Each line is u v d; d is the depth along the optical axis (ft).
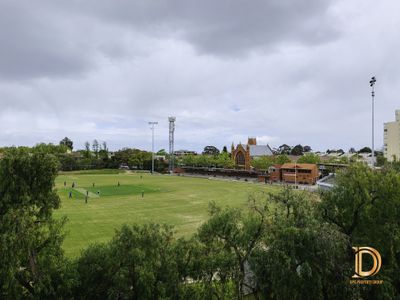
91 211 216.13
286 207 90.89
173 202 259.39
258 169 571.69
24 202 71.00
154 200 269.23
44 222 76.64
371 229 92.07
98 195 294.87
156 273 73.92
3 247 64.80
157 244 77.00
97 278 77.87
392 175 93.76
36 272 72.38
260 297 91.09
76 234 155.94
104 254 79.71
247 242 84.43
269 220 86.94
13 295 69.67
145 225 81.10
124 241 77.00
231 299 84.02
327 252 78.89
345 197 94.84
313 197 101.45
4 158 73.20
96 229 166.20
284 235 79.46
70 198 273.54
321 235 79.92
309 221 82.79
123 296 72.59
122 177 515.09
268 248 87.45
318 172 497.05
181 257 81.10
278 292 78.38
